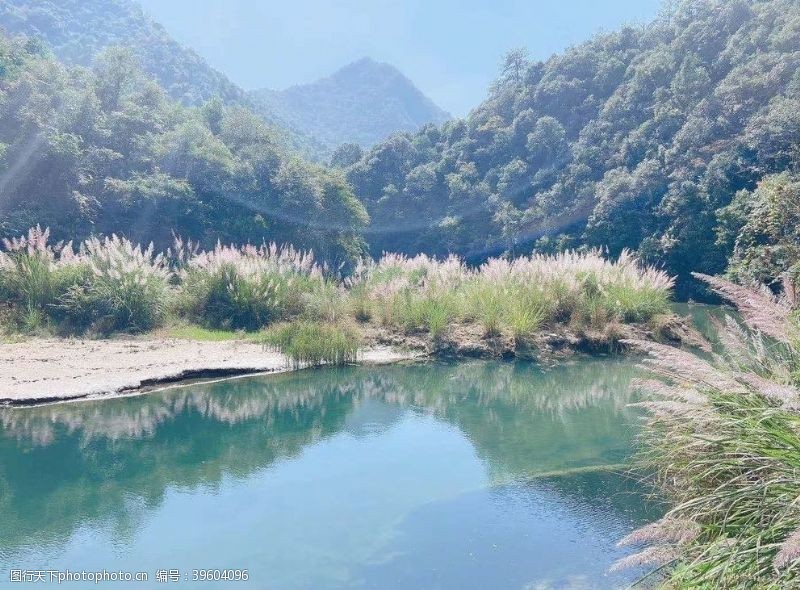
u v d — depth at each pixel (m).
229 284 12.20
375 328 11.22
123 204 26.72
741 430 2.71
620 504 4.36
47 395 7.02
